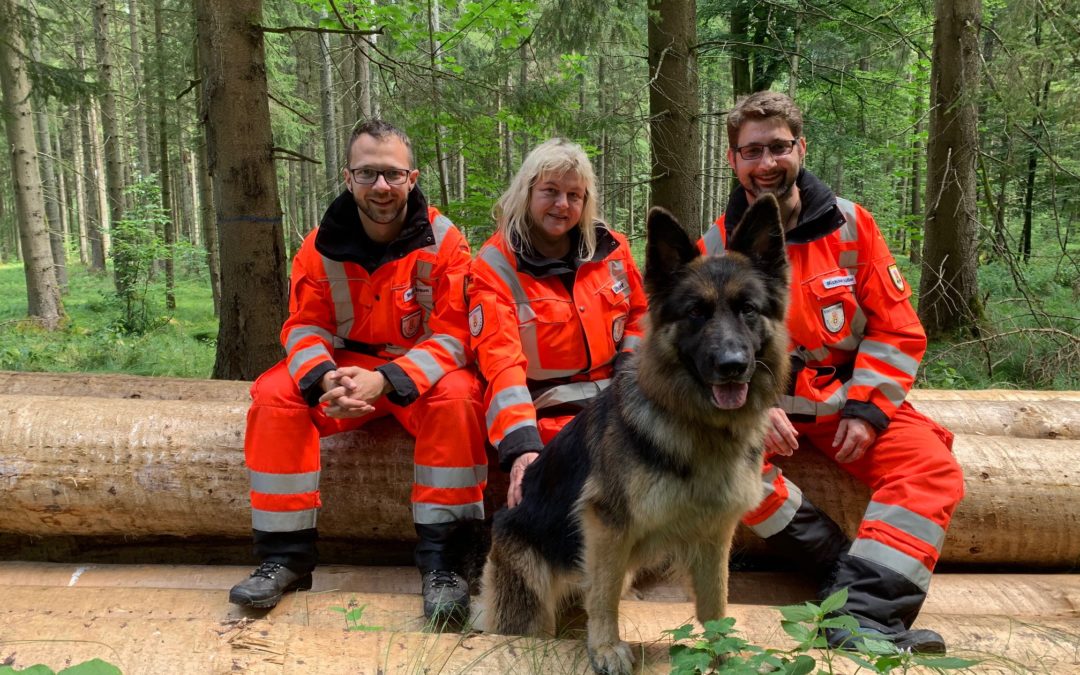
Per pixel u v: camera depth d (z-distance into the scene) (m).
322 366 3.18
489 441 3.49
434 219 3.65
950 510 2.94
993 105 8.49
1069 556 3.74
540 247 3.46
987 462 3.70
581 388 3.46
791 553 3.42
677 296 2.50
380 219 3.45
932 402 4.68
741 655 2.58
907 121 14.29
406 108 7.50
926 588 2.83
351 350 3.64
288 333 3.47
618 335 3.54
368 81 11.92
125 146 23.64
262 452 3.17
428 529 3.25
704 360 2.33
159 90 13.59
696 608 2.77
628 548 2.57
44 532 3.77
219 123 5.82
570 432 2.87
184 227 32.22
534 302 3.36
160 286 18.09
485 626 3.04
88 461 3.62
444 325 3.45
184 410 3.88
